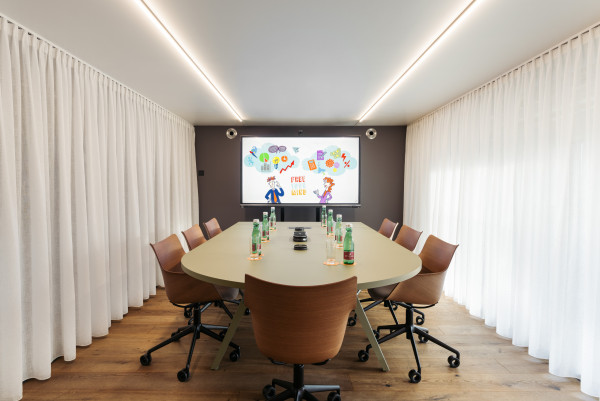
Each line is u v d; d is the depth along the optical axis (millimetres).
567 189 2207
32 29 2121
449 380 2057
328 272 1807
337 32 2217
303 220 5805
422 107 4293
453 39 2318
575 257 2148
